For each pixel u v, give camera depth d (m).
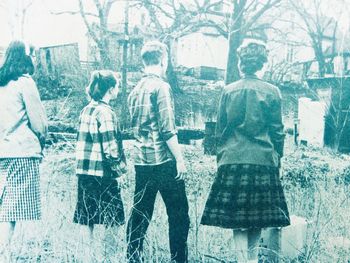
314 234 3.32
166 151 3.09
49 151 5.77
